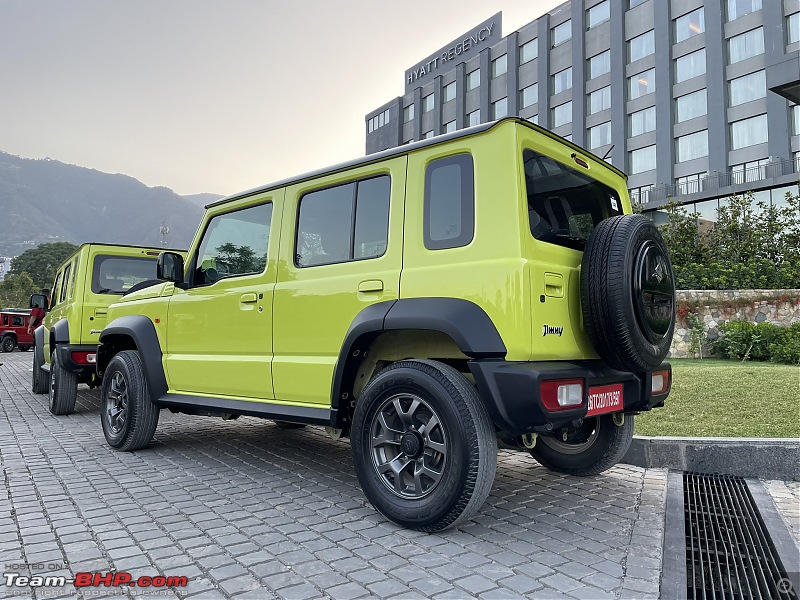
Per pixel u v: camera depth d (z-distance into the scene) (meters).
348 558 2.90
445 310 3.16
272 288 4.19
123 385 5.48
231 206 4.77
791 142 27.64
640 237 3.29
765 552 3.02
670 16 32.53
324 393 3.79
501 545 3.08
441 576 2.70
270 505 3.79
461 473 3.03
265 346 4.21
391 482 3.41
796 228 17.30
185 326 4.93
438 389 3.13
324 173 4.08
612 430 4.14
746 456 4.42
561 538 3.19
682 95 32.06
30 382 12.42
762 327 11.47
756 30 29.16
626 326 3.14
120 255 7.77
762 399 6.15
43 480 4.40
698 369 8.74
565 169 3.68
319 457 5.24
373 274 3.60
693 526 3.41
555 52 38.94
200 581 2.64
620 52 34.72
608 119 35.62
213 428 6.72
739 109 29.70
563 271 3.28
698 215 18.62
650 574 2.72
